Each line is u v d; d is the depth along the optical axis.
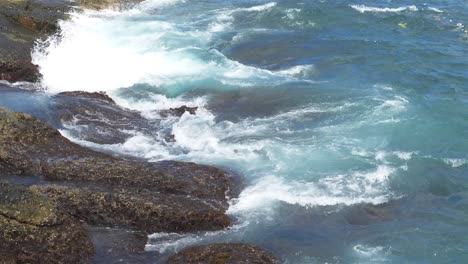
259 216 17.31
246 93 25.34
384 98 24.97
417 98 25.11
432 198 19.00
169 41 30.00
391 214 18.05
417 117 23.50
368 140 21.83
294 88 25.83
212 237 16.28
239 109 24.05
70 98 23.30
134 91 25.03
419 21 34.38
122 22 32.28
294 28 33.19
